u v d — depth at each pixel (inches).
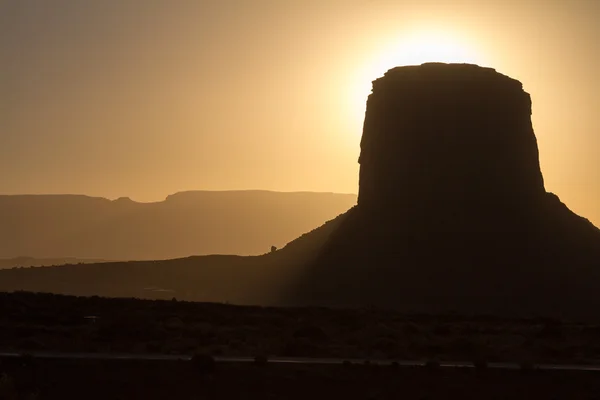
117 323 6614.2
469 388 5022.1
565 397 5044.3
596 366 5905.5
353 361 5472.4
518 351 6643.7
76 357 4995.1
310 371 4975.4
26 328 6520.7
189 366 4879.4
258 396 4680.1
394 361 5452.8
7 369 4690.0
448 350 6535.4
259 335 6904.5
